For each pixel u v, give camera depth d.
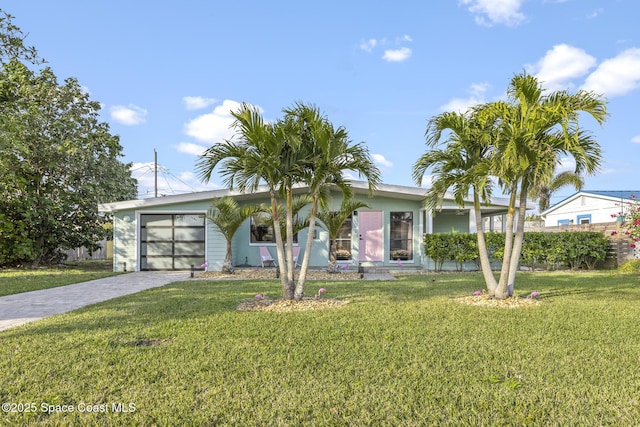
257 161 6.73
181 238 15.02
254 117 6.59
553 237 14.06
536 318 5.79
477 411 2.93
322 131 6.66
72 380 3.47
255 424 2.75
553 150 6.52
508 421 2.79
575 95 6.64
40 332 5.04
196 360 3.96
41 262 15.75
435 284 9.99
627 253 13.86
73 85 15.57
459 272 13.63
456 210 15.60
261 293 8.38
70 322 5.61
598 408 2.96
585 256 14.25
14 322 5.75
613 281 10.38
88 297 8.08
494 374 3.61
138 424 2.76
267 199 15.58
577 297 7.70
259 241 15.32
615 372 3.67
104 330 5.13
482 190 7.57
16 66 13.82
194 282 10.70
